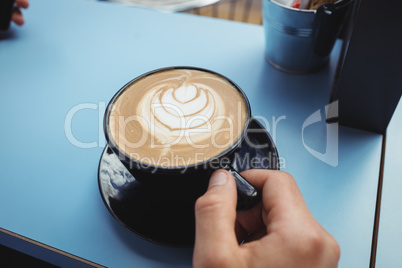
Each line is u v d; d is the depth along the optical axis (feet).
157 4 3.54
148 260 1.43
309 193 1.61
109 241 1.49
